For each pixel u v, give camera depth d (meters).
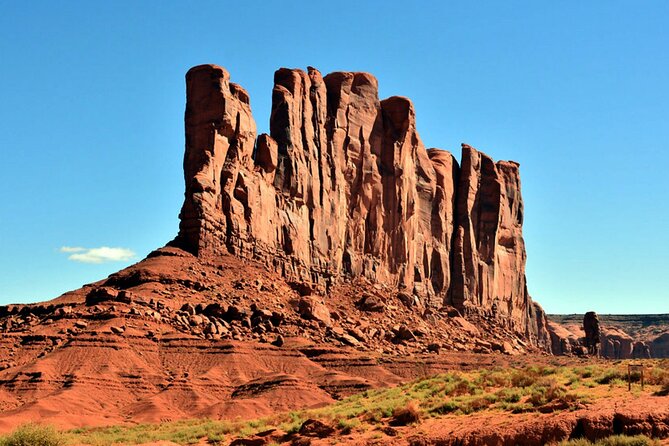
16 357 83.25
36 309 94.75
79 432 65.12
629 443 37.62
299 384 83.19
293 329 98.88
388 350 104.81
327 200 124.44
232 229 107.00
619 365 66.19
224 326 93.12
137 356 84.44
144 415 74.81
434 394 57.97
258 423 59.72
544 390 49.34
